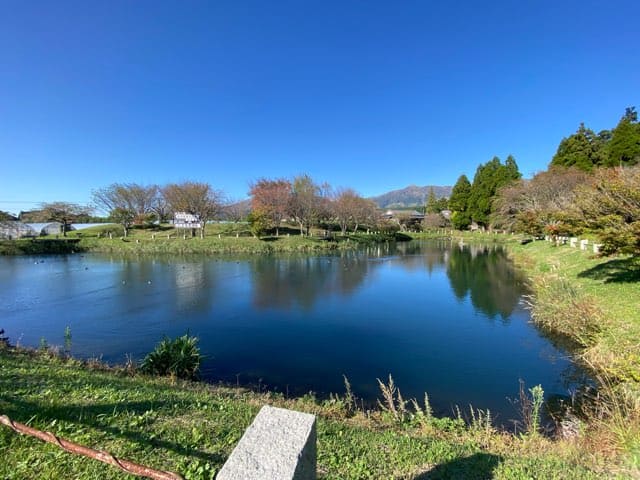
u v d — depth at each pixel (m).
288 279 20.45
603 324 8.79
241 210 52.97
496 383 7.70
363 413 5.86
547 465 3.43
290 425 1.46
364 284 19.09
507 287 17.55
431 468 3.30
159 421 3.58
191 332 11.33
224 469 1.29
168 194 43.84
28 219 43.84
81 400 3.79
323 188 51.97
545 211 27.30
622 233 9.66
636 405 4.61
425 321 12.44
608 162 33.53
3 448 2.72
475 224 58.44
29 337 10.73
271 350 9.80
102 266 25.14
